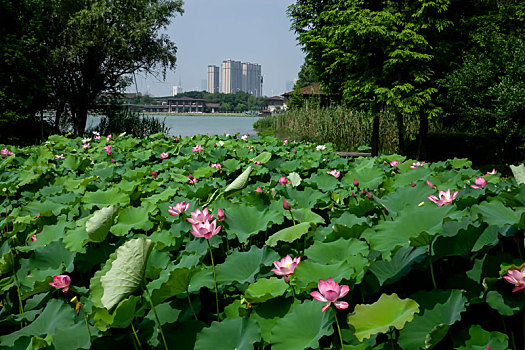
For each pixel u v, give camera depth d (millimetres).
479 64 9766
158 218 2777
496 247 1894
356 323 1452
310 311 1602
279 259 2055
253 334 1566
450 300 1532
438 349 1530
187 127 46094
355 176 3564
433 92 12711
